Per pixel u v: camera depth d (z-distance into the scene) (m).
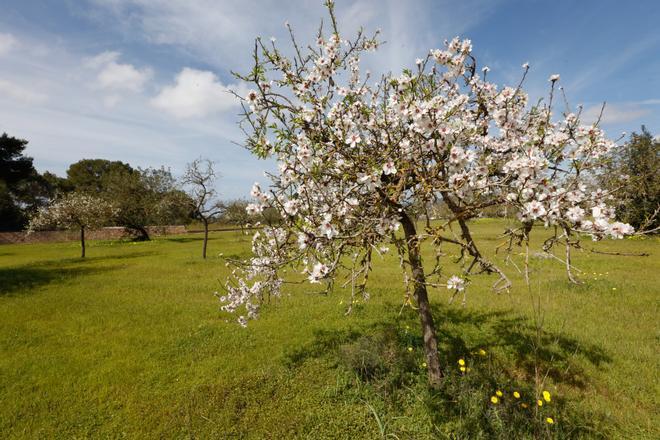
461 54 3.10
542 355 4.75
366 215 3.24
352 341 5.27
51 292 8.99
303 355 5.00
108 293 8.80
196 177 14.84
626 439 3.33
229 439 3.49
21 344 5.70
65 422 3.78
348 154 3.25
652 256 12.37
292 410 3.86
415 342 5.07
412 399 3.87
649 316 6.15
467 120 3.48
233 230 40.31
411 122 3.16
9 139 31.28
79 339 5.88
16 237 33.97
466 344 5.05
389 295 7.80
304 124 3.32
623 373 4.36
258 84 3.37
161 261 14.38
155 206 26.11
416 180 3.22
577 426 3.41
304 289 8.40
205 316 6.86
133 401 4.11
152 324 6.46
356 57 3.90
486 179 3.18
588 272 9.77
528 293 7.64
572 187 2.65
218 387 4.29
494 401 3.46
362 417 3.70
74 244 27.84
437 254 3.15
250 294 4.16
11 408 4.00
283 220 3.43
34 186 47.00
